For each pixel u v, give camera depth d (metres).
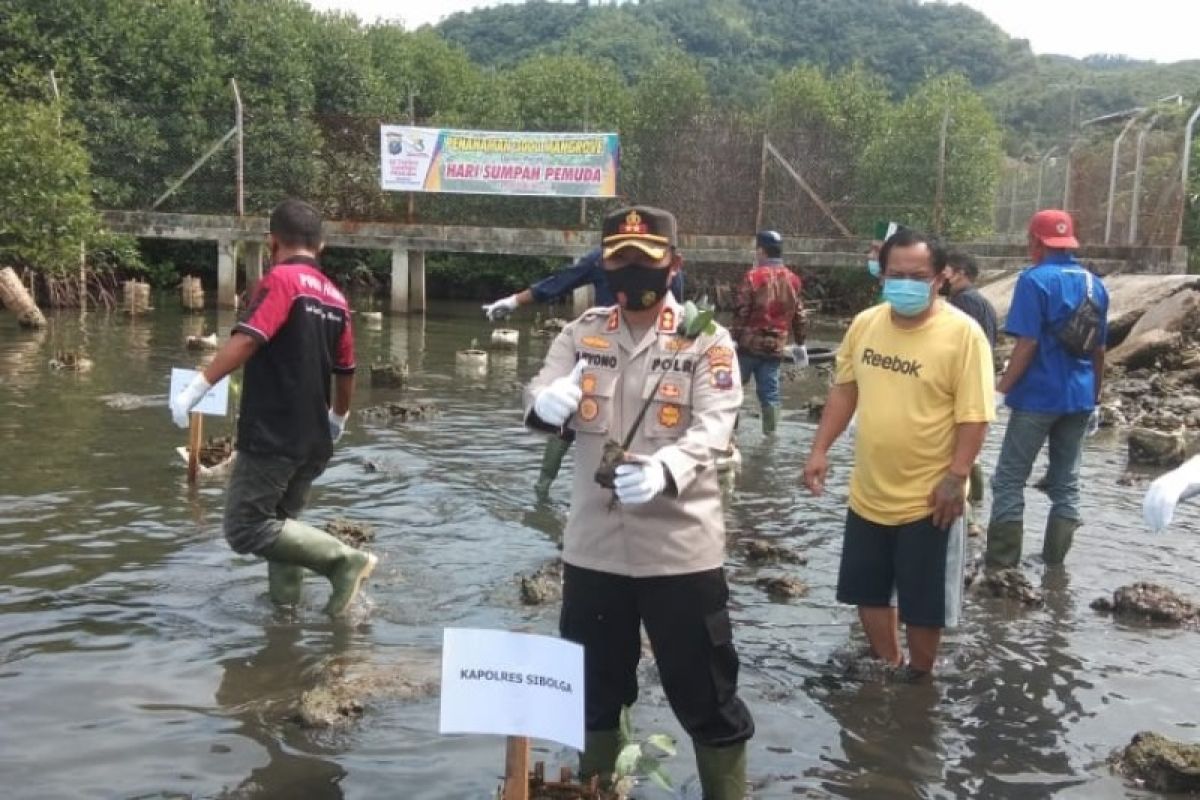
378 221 22.80
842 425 4.81
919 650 4.47
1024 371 5.93
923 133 23.41
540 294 6.59
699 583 3.19
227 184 22.25
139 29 23.70
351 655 4.44
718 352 3.20
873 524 4.50
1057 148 29.16
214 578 5.34
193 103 24.08
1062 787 3.59
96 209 20.66
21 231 17.94
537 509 6.94
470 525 6.52
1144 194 22.11
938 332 4.38
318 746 3.68
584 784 3.35
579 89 28.19
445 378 12.95
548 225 23.05
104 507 6.48
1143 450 9.13
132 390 10.71
